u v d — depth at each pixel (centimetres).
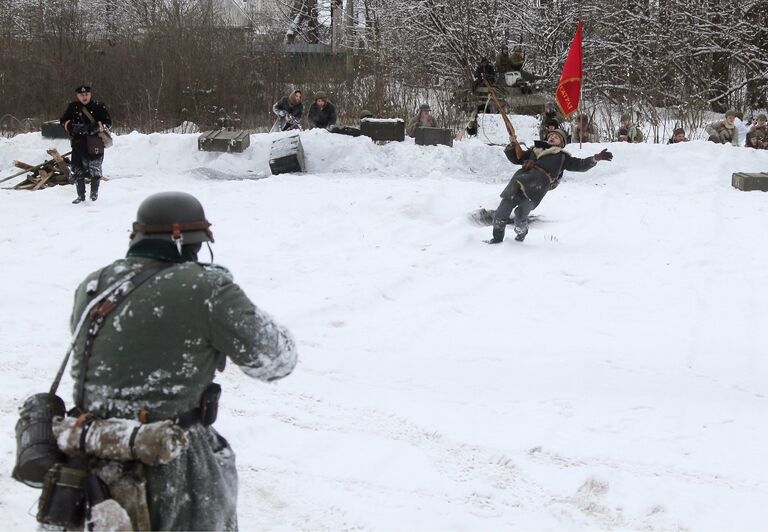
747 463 555
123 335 312
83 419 306
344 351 741
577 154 1530
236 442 566
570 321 825
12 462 515
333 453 554
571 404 644
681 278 944
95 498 296
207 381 319
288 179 1457
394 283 911
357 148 1636
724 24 2733
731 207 1259
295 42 3052
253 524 463
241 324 312
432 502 498
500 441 580
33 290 880
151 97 2209
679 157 1511
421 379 686
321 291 887
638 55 2634
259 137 1714
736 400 652
